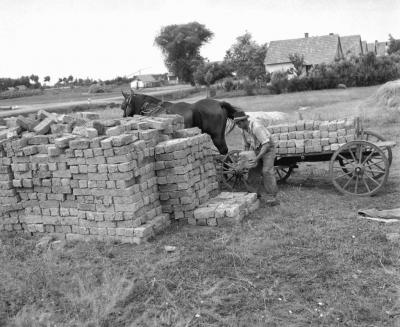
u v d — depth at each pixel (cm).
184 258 684
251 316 525
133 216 752
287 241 710
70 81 10681
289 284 587
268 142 875
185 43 8038
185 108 1136
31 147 797
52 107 3731
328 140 934
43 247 771
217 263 655
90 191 767
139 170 773
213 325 515
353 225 757
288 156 973
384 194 923
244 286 591
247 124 892
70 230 800
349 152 930
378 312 513
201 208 837
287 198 947
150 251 718
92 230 780
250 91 4594
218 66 6088
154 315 544
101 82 9612
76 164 765
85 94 7156
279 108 2784
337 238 706
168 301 566
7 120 933
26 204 824
